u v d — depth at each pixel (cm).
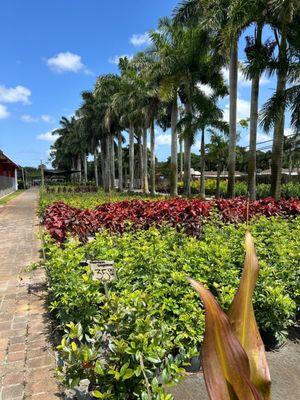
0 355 323
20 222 1276
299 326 396
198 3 1534
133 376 209
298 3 1094
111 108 3033
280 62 1180
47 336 356
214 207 832
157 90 2102
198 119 1894
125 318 244
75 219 622
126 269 378
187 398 270
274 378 302
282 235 553
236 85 1466
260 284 359
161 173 5412
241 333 103
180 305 319
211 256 404
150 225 669
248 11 1180
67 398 259
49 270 425
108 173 3497
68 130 6206
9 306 436
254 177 1375
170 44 1905
